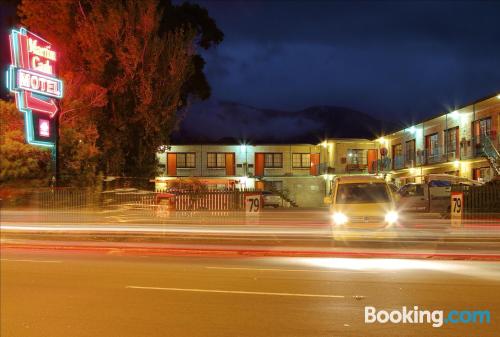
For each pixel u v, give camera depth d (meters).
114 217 25.28
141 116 31.39
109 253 16.27
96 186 29.45
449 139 39.94
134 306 8.58
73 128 29.03
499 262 13.81
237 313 8.07
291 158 54.75
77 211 25.81
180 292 9.67
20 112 26.56
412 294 9.40
